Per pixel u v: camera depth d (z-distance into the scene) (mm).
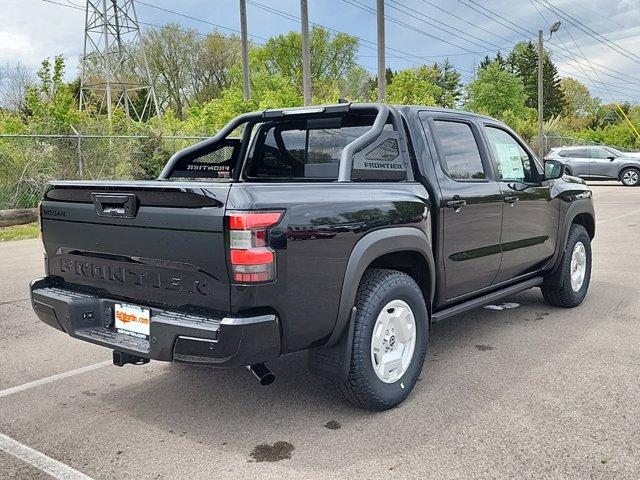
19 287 7555
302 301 3135
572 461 2996
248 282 2896
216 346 2912
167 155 15977
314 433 3389
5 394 4062
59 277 3861
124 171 15344
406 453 3121
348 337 3396
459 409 3664
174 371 4480
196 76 57188
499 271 4914
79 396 4016
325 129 4594
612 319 5652
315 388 4094
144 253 3232
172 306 3193
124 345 3299
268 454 3152
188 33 55969
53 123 15172
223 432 3428
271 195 3029
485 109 47438
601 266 8320
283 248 3012
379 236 3525
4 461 3123
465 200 4348
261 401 3875
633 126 53500
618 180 24797
